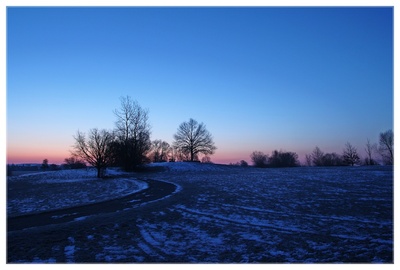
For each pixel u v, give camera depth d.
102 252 10.43
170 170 69.69
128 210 18.19
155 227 13.96
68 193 29.59
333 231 12.86
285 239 11.82
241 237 12.23
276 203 20.28
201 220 15.41
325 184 30.92
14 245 11.12
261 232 12.98
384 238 11.54
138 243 11.48
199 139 104.31
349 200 20.81
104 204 21.72
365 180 33.84
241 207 18.98
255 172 57.66
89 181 45.25
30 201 24.80
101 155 55.19
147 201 22.42
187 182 37.53
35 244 11.26
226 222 14.96
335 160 111.19
